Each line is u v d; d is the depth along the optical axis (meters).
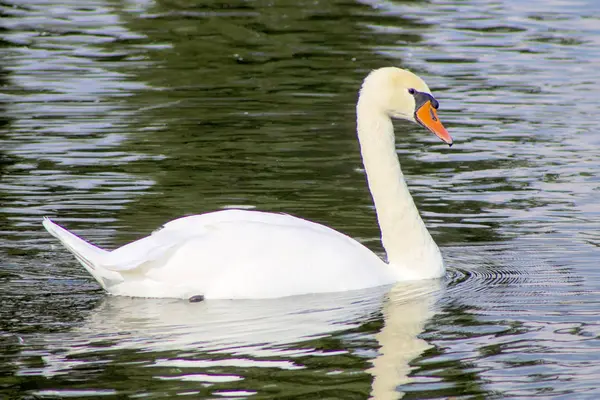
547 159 17.95
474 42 27.91
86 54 26.12
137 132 19.39
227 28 29.48
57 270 12.44
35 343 9.95
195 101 21.81
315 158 17.91
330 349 9.88
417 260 12.32
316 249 11.60
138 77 23.89
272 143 18.80
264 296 11.30
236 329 10.37
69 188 15.98
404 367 9.45
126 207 15.09
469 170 17.38
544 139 19.23
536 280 12.20
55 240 13.65
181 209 14.98
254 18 30.91
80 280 12.06
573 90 22.95
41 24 29.67
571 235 14.02
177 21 30.33
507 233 14.14
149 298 11.36
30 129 19.45
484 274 12.48
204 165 17.38
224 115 20.72
